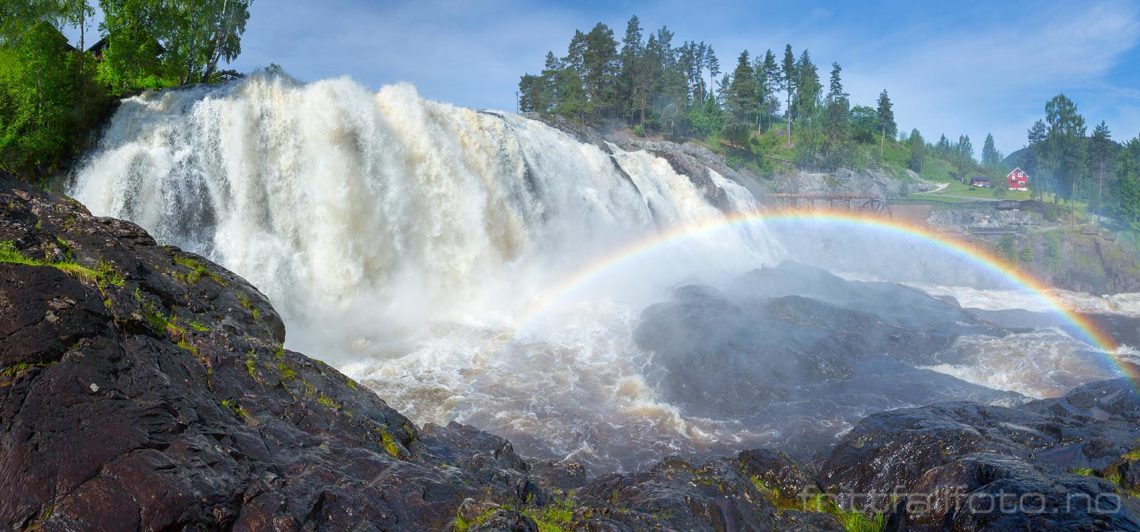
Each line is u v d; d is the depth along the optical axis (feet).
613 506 36.52
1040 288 196.03
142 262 41.16
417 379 74.79
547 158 137.39
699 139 333.62
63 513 22.94
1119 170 274.57
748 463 47.47
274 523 25.66
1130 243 231.91
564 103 290.15
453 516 29.89
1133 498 29.40
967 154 540.11
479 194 112.68
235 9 147.02
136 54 126.11
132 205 89.97
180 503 24.12
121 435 25.66
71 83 96.12
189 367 33.81
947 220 238.68
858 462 46.47
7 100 91.04
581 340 88.63
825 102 428.97
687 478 40.68
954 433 44.60
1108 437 44.45
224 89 98.68
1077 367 79.30
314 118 97.30
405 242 104.68
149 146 92.84
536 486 37.88
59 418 25.43
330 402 38.45
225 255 92.17
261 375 36.86
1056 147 312.09
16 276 29.07
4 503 22.88
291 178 96.94
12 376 25.96
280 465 29.53
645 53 335.26
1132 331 116.67
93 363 28.30
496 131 122.42
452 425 51.90
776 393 70.54
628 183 155.94
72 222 39.40
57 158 95.76
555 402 70.38
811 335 83.56
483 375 76.79
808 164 345.72
